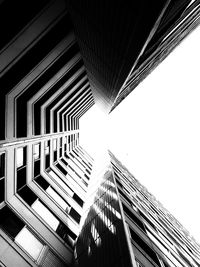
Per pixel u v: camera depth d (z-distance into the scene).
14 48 10.05
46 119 18.91
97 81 17.27
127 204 15.12
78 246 12.95
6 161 11.62
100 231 11.09
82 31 10.07
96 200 16.75
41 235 12.48
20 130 13.69
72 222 16.17
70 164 28.64
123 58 8.12
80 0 7.07
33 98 14.48
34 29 10.12
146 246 10.86
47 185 17.98
